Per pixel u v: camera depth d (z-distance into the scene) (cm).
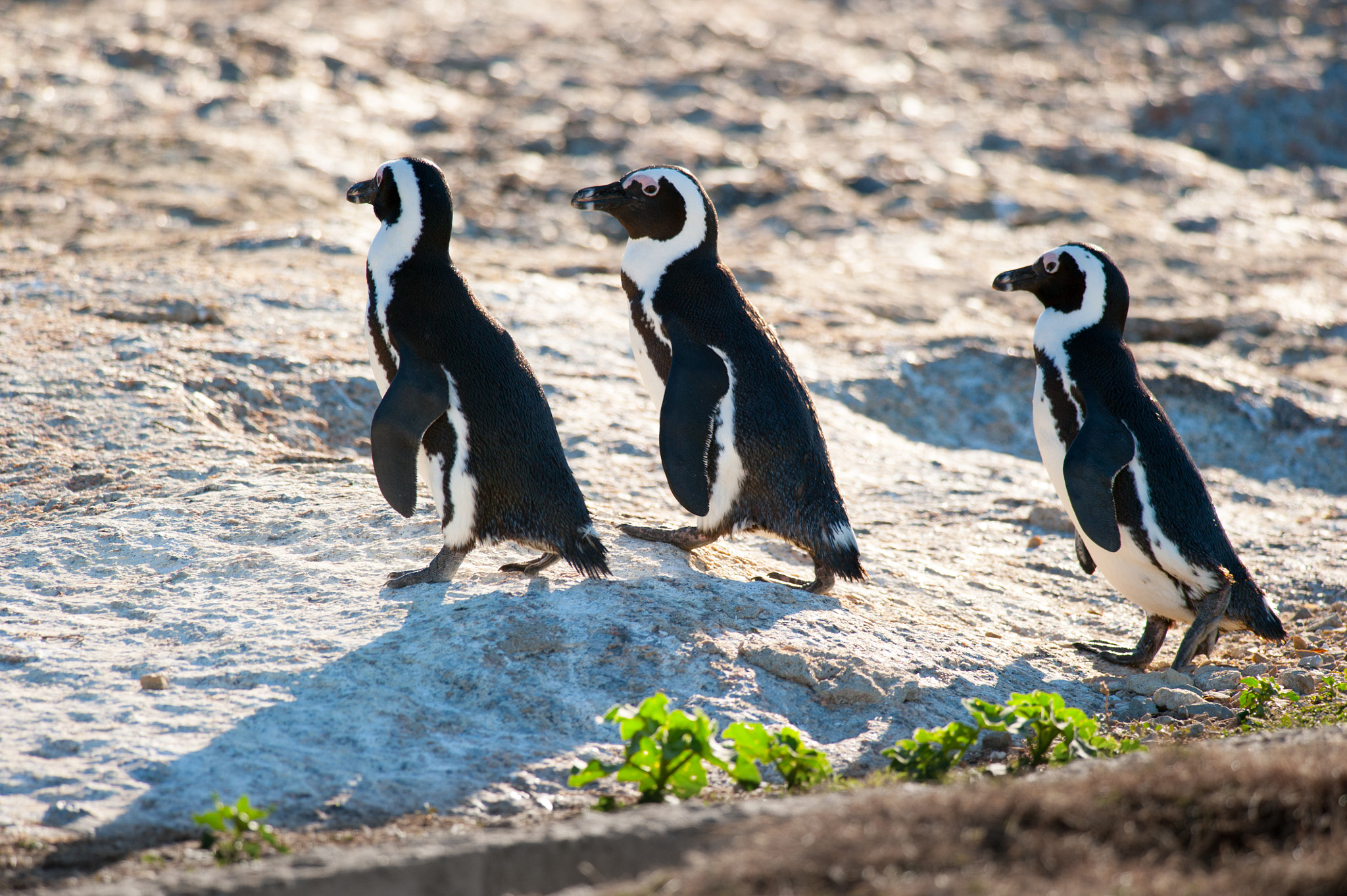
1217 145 4006
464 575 1015
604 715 827
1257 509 1634
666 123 3819
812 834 524
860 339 2062
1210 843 526
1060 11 5509
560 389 1666
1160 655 1138
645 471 1445
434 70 4134
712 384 1055
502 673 858
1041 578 1306
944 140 3753
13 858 639
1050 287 1127
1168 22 5441
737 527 1091
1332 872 481
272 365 1576
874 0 5603
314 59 3928
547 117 3822
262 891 544
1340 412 1945
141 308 1725
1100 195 3378
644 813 623
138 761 738
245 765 744
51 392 1410
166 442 1316
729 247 2831
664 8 5172
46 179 2673
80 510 1144
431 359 965
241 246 2212
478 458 965
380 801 725
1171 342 2330
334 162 3136
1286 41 5091
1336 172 3831
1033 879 480
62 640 892
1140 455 1045
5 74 3350
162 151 2975
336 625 915
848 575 1087
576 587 988
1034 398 1145
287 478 1223
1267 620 1070
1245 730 903
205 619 927
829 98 4250
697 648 914
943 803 548
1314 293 2678
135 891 538
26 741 756
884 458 1650
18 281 1834
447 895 570
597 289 2173
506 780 758
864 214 3055
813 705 891
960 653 1012
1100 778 573
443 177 1002
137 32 3888
